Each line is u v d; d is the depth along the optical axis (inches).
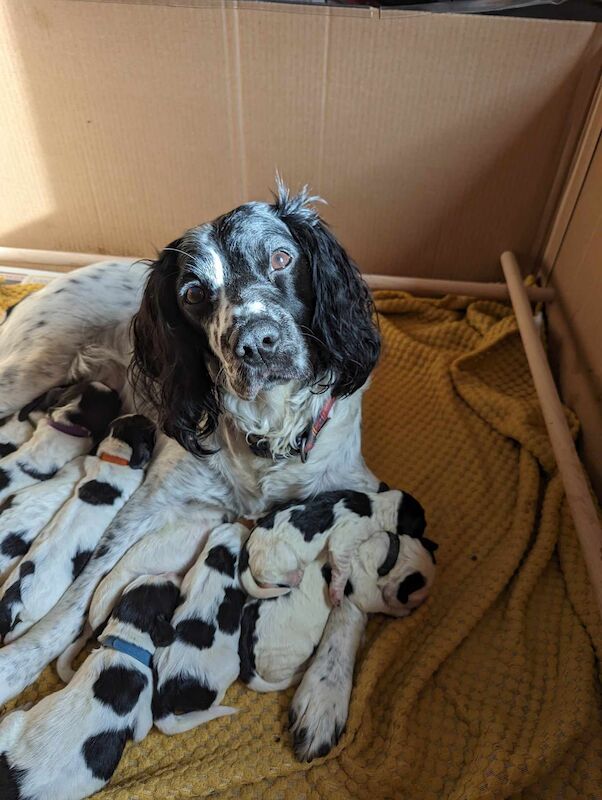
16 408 25.8
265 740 17.9
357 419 22.2
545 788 16.6
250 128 28.7
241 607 19.3
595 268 26.5
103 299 26.5
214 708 18.1
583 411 26.0
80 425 23.3
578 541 21.9
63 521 20.1
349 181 30.3
